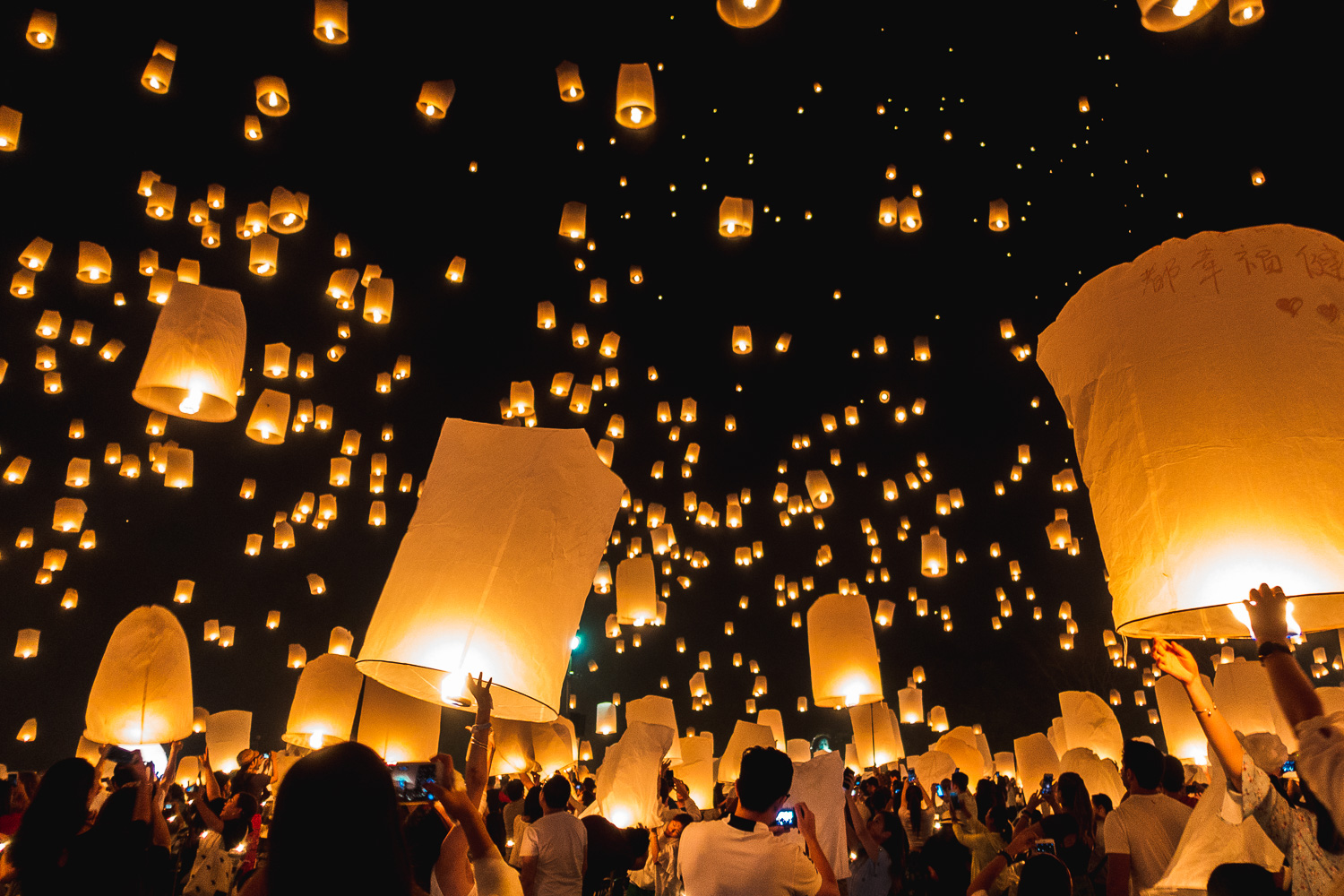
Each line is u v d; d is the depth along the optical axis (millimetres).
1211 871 2854
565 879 3951
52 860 2510
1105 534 2096
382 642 2783
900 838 4695
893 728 10469
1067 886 3121
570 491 2973
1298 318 1981
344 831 1384
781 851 2859
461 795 2477
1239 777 2354
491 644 2740
